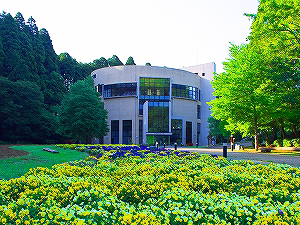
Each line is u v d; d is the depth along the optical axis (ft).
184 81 197.26
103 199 14.21
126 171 24.57
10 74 147.33
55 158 45.55
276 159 54.65
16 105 136.36
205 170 26.09
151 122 167.63
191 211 12.79
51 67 185.98
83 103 125.90
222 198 15.28
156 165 29.73
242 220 12.47
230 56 93.04
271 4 70.13
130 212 12.41
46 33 204.74
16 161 39.52
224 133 146.30
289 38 72.59
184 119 191.93
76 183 17.22
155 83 185.68
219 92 88.84
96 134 147.54
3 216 11.28
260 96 77.82
